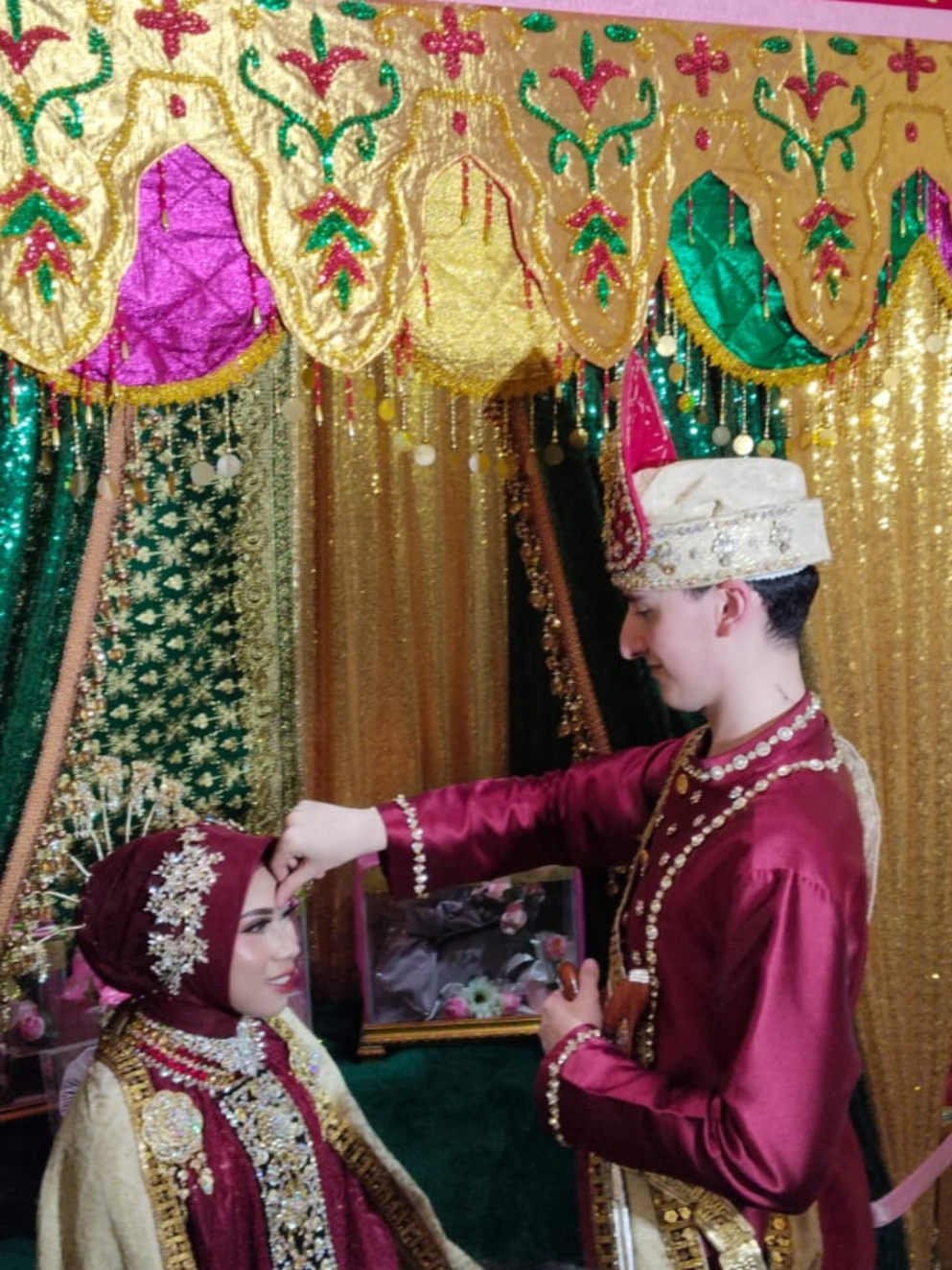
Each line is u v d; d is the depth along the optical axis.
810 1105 1.09
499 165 1.43
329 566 1.67
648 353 1.57
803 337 1.55
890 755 1.72
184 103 1.32
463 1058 1.83
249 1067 1.33
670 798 1.30
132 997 1.36
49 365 1.28
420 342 1.47
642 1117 1.15
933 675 1.72
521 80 1.43
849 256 1.55
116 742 1.56
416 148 1.40
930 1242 1.76
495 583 1.76
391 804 1.41
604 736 1.66
